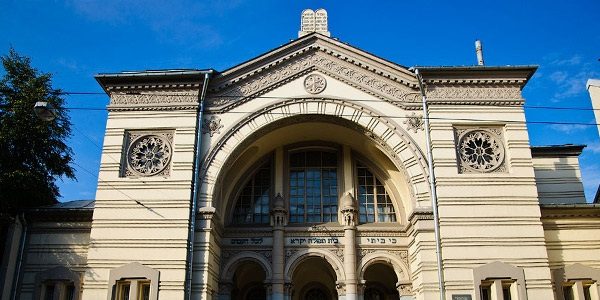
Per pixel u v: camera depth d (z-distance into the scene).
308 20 29.89
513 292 22.73
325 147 29.19
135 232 23.59
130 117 25.53
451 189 23.97
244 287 30.09
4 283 24.05
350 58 26.28
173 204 23.95
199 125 25.23
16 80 27.14
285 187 28.36
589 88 28.09
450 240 23.20
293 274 27.92
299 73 26.25
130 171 24.73
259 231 27.17
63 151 27.98
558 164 31.81
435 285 22.80
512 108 25.34
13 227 25.06
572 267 24.09
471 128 25.23
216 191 24.94
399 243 26.86
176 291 22.62
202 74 25.53
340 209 27.78
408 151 24.91
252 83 26.16
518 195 23.88
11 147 26.22
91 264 23.22
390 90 25.88
